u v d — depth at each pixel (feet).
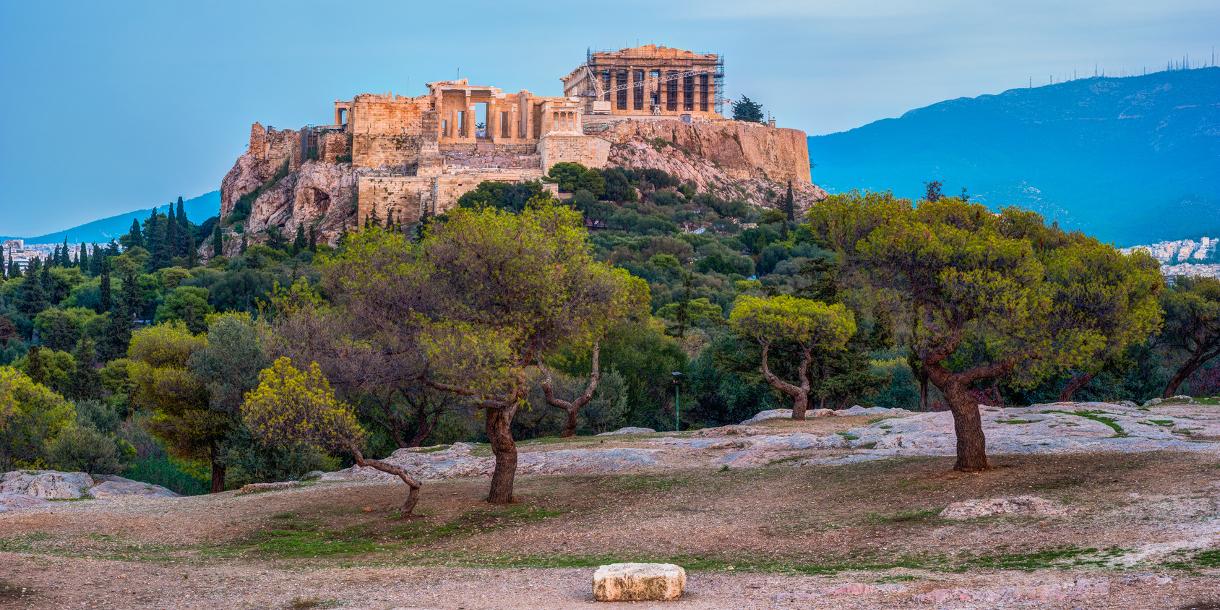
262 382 150.20
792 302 237.45
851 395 279.08
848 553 115.44
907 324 156.04
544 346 170.40
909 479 148.87
